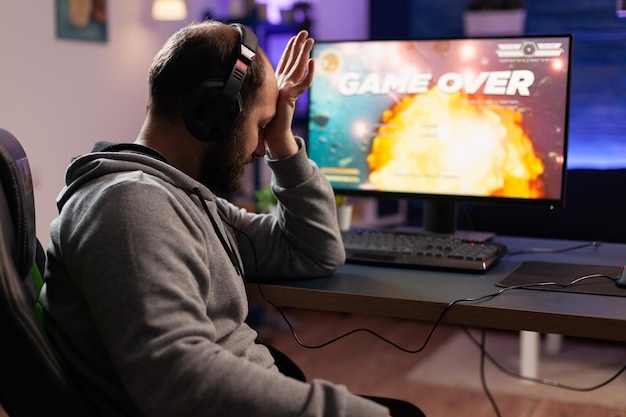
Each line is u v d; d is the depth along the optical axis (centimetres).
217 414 98
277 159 149
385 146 185
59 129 378
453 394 292
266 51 467
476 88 177
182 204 115
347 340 364
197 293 105
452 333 369
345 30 542
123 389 108
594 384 294
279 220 153
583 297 132
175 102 120
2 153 106
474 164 178
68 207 111
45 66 368
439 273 154
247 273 152
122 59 416
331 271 151
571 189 277
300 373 147
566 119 171
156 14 427
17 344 102
